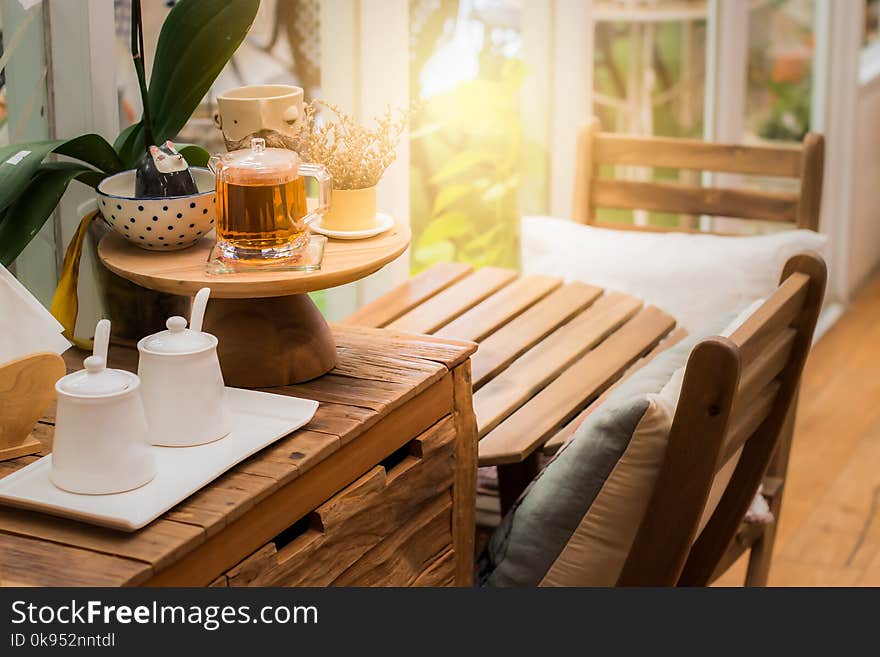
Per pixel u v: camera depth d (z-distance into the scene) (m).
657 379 1.54
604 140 2.55
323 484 1.21
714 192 2.49
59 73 1.58
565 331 2.00
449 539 1.50
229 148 1.45
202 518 1.05
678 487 1.39
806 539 2.64
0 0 1.51
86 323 1.69
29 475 1.11
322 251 1.32
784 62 3.65
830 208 4.04
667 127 3.23
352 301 2.39
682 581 1.80
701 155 2.49
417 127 2.43
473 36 2.54
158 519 1.05
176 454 1.15
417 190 2.47
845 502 2.82
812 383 3.56
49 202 1.37
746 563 2.65
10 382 1.14
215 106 1.99
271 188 1.27
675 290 2.31
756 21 3.49
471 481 1.52
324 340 1.38
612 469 1.42
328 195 1.33
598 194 2.57
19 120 1.56
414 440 1.39
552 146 2.86
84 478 1.06
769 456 1.74
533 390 1.77
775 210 2.45
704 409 1.35
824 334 3.98
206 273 1.26
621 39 2.97
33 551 1.00
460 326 1.96
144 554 0.99
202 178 1.43
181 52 1.45
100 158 1.45
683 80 3.24
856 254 4.36
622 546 1.46
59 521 1.05
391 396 1.32
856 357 3.78
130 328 1.47
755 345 1.46
